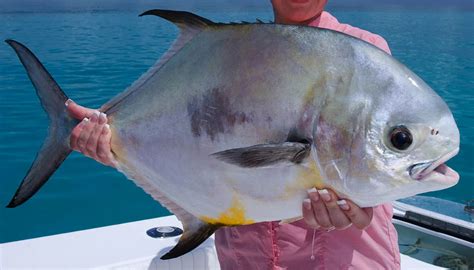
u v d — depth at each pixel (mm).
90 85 13242
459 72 15922
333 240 2287
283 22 2428
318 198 1844
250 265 2453
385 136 1805
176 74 2027
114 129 2143
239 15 33031
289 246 2334
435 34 24828
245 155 1809
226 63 1944
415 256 3660
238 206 1947
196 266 3268
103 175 8547
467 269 3490
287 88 1864
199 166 1982
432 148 1803
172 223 3703
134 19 28578
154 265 3193
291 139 1854
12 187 8016
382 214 2324
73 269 3072
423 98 1838
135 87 2145
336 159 1827
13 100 12102
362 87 1826
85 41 19906
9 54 16828
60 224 7109
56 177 8422
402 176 1811
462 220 3848
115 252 3268
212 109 1946
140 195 7980
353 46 1866
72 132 2162
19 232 6871
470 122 11234
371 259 2316
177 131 2018
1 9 41125
